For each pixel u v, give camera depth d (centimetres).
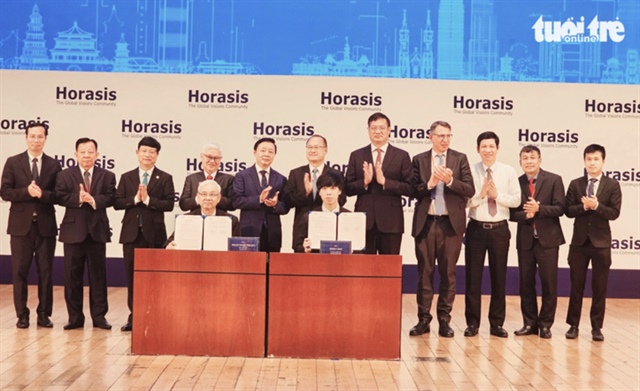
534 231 701
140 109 948
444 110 951
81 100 948
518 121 950
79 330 689
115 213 969
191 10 963
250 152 950
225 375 531
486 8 962
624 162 948
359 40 962
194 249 592
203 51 965
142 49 963
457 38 961
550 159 952
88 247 695
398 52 962
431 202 687
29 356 578
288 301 589
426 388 507
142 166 697
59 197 689
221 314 589
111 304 845
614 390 512
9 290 925
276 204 681
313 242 598
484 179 687
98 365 552
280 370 548
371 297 589
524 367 574
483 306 891
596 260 684
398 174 691
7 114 945
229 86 949
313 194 685
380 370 555
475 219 693
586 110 949
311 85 949
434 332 710
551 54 962
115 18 963
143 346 588
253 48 964
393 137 950
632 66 963
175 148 949
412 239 966
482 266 698
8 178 692
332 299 589
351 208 818
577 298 697
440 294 694
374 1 962
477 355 613
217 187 629
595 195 684
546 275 695
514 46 962
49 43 962
